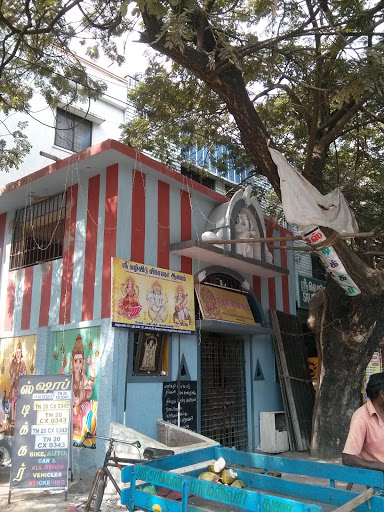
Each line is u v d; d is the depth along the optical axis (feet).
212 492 9.52
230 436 30.01
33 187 28.76
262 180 49.16
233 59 19.88
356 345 27.99
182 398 26.18
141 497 10.69
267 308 35.14
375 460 11.43
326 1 23.44
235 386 31.58
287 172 22.57
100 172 26.55
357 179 36.29
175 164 40.68
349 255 24.16
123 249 24.86
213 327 28.14
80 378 24.38
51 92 30.58
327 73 25.32
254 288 34.35
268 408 33.22
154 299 25.36
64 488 18.90
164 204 27.99
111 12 27.50
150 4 16.01
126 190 25.73
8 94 29.84
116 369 22.98
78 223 27.14
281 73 26.43
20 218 31.89
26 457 19.15
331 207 23.31
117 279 23.84
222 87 22.47
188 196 29.86
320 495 11.01
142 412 23.75
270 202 43.75
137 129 33.63
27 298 29.45
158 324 25.17
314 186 25.52
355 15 22.72
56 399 19.98
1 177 32.91
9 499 18.85
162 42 21.36
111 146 24.03
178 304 26.71
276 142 36.19
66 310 26.35
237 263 30.32
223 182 47.24
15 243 31.78
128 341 23.94
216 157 41.50
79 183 27.76
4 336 30.40
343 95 20.03
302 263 46.14
